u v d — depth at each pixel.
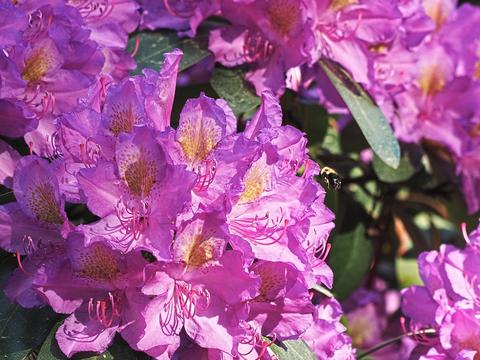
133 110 0.59
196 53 0.77
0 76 0.63
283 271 0.59
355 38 0.78
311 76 0.81
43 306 0.60
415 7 0.83
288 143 0.62
